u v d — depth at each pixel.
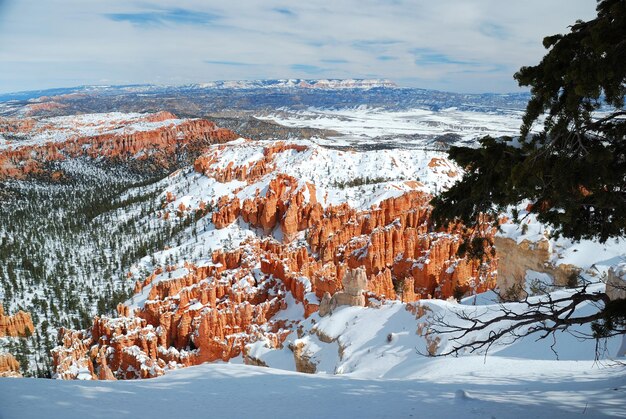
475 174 15.05
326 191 171.75
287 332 64.75
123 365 66.06
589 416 14.18
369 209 139.38
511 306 40.25
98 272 155.25
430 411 15.41
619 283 33.47
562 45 12.22
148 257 157.75
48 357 86.94
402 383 22.06
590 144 12.97
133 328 74.06
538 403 15.95
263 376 23.38
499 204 14.77
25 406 14.30
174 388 19.17
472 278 81.06
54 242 198.62
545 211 15.33
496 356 32.53
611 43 11.06
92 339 75.56
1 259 168.88
